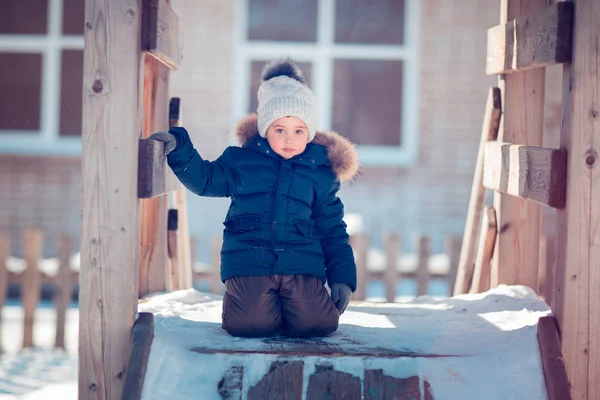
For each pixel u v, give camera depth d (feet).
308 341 9.77
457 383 9.01
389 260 22.26
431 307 12.17
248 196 10.07
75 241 28.32
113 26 9.29
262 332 9.89
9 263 22.07
